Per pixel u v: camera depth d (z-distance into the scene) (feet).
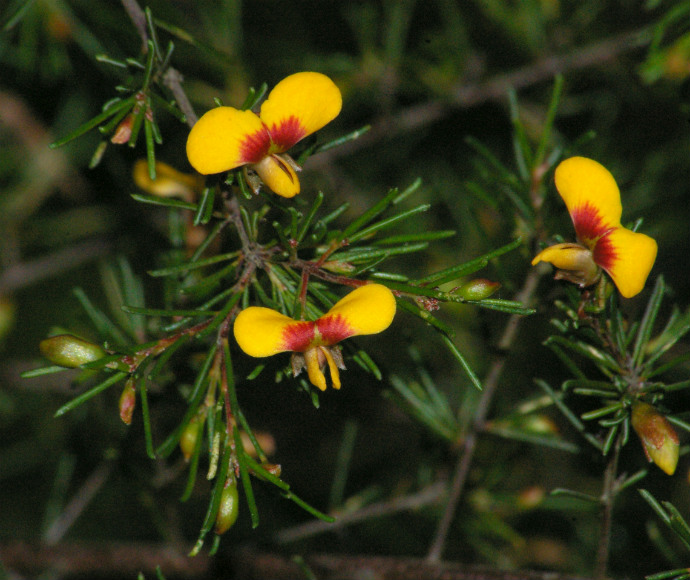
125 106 0.86
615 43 1.11
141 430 1.00
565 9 1.13
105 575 1.15
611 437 0.88
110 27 1.04
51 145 0.85
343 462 1.06
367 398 1.07
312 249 0.88
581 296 0.87
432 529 1.18
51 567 1.07
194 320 0.92
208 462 0.97
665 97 1.10
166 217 1.24
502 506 1.04
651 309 0.89
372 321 0.84
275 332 0.84
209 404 0.87
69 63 1.07
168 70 0.88
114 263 1.21
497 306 0.85
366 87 1.22
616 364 0.89
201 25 1.25
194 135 0.84
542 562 1.17
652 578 0.87
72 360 0.85
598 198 0.86
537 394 0.99
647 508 1.07
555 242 0.92
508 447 1.01
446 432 0.99
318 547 1.23
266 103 0.85
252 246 0.87
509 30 1.14
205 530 0.85
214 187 0.86
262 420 1.01
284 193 0.85
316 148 0.87
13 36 1.13
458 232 1.19
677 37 1.03
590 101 1.21
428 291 0.85
